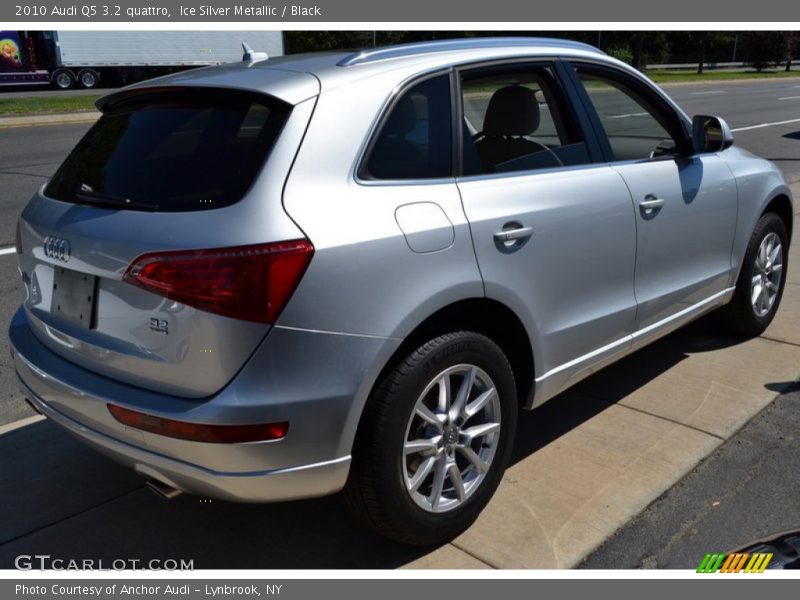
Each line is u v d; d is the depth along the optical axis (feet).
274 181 8.31
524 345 10.68
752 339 16.62
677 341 16.60
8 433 13.01
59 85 97.81
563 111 11.64
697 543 9.93
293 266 8.05
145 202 8.75
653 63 181.16
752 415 13.23
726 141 13.74
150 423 8.37
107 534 10.38
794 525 10.26
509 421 10.42
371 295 8.54
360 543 10.16
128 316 8.57
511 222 10.03
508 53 10.96
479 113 10.48
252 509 10.94
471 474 10.16
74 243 8.96
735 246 14.99
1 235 26.30
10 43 93.66
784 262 16.97
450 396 9.65
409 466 9.57
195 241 8.06
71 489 11.40
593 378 14.84
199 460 8.23
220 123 9.04
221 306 7.91
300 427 8.26
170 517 10.76
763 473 11.47
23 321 10.91
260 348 8.02
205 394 8.18
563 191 10.94
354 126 8.96
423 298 8.93
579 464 11.77
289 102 8.70
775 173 16.11
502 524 10.37
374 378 8.64
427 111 9.77
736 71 188.03
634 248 12.16
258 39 107.55
